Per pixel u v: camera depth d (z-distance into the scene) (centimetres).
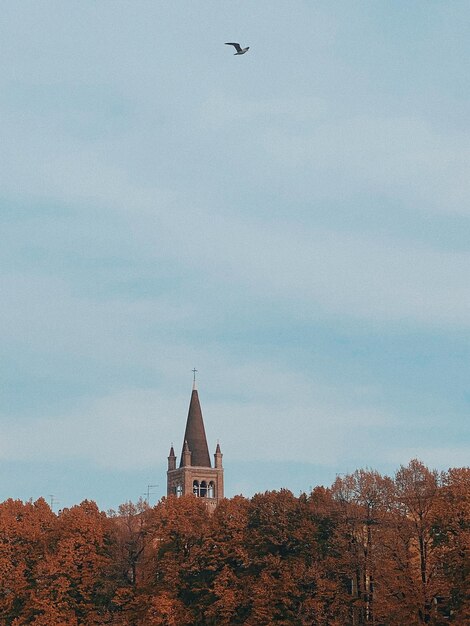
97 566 14788
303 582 13312
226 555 14062
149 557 14675
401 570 12731
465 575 12400
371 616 13162
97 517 15900
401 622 12381
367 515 13675
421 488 13162
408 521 13000
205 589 13950
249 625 13162
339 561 13375
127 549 14912
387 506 13388
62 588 14488
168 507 14975
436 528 12975
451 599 12644
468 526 12788
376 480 13900
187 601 14238
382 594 12612
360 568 13350
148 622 13712
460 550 12412
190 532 14462
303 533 13750
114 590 14525
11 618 14950
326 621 13100
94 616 14412
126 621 14112
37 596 14588
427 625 12350
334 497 14075
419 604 12375
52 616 14288
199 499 15825
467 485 13250
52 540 15488
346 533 13625
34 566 15188
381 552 13238
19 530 15538
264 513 14138
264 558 13588
